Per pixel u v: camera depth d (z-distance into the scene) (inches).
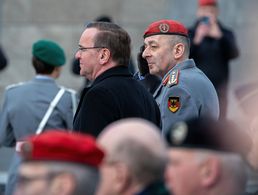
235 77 1024.9
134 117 470.9
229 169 300.5
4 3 1138.0
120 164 302.5
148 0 1112.2
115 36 481.4
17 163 602.2
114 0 1122.0
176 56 530.3
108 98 465.7
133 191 302.8
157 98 533.3
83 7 1129.4
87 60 482.3
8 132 615.2
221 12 1070.4
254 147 347.9
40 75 615.5
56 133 295.7
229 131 303.9
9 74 1128.2
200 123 304.5
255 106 501.7
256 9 1064.2
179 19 1104.2
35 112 608.1
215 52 828.0
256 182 539.8
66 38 1132.5
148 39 534.0
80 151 288.5
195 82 520.1
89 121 463.2
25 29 1136.8
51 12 1138.7
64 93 614.9
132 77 484.1
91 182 290.4
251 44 1050.7
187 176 302.2
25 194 289.1
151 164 302.0
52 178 287.4
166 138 309.6
